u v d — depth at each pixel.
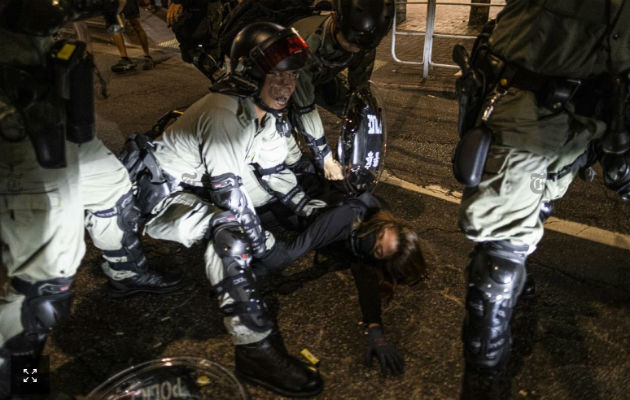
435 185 3.76
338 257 2.93
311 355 2.36
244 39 2.24
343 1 2.51
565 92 1.78
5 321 1.86
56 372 2.28
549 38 1.77
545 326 2.49
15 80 1.63
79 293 2.74
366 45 2.61
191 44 4.08
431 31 5.96
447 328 2.50
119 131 4.65
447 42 7.69
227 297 2.10
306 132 2.96
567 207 3.43
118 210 2.32
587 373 2.25
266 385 2.17
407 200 3.57
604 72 1.80
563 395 2.15
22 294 1.89
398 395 2.17
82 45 1.75
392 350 2.29
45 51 1.72
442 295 2.71
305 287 2.78
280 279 2.84
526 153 1.84
